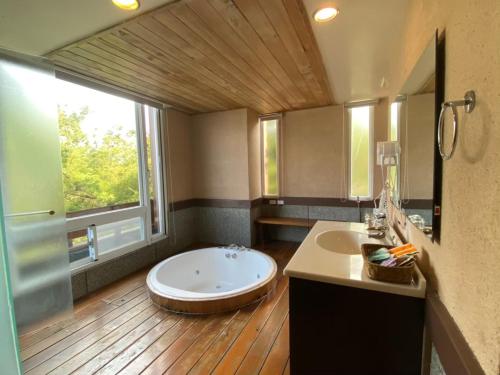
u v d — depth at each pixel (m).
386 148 1.72
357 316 1.15
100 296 2.48
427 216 1.02
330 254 1.42
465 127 0.68
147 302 2.36
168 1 1.33
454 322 0.75
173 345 1.78
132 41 1.73
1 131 1.69
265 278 2.51
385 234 1.78
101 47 1.81
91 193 2.68
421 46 1.12
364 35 1.69
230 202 3.91
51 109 1.92
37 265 1.87
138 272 3.04
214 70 2.26
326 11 1.44
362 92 2.98
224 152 3.87
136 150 3.16
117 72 2.29
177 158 3.77
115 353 1.71
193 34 1.66
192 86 2.70
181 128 3.86
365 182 3.50
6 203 1.71
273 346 1.75
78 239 2.53
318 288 1.20
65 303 2.03
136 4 1.35
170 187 3.62
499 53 0.51
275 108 3.73
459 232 0.72
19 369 0.62
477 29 0.60
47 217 1.91
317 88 2.81
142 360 1.64
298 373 1.27
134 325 2.01
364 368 1.16
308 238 1.73
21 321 1.80
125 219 2.97
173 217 3.67
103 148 2.79
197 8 1.39
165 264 2.83
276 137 3.99
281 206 4.05
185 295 2.22
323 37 1.73
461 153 0.70
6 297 0.59
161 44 1.78
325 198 3.74
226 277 3.18
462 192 0.70
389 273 1.07
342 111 3.52
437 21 0.89
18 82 1.76
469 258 0.66
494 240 0.53
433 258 0.98
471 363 0.61
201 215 4.14
